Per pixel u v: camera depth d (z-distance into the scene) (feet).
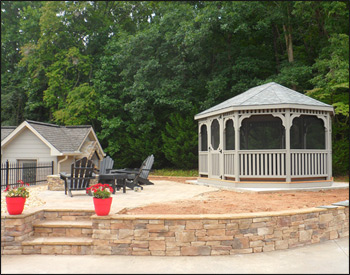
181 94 74.13
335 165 59.57
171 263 18.38
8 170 43.78
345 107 55.88
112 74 82.07
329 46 65.26
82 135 58.54
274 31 82.99
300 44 84.07
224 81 70.44
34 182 46.21
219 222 20.12
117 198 31.63
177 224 20.04
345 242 22.91
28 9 85.76
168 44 76.23
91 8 85.15
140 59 77.66
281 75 66.95
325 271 16.85
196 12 76.84
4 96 88.69
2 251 20.36
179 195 34.19
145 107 74.02
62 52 83.10
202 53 77.82
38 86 88.22
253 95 41.70
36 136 51.34
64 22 84.28
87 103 78.33
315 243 22.62
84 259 19.25
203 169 48.88
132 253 20.10
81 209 23.65
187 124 71.05
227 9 68.80
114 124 77.25
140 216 20.27
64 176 33.65
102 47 86.94
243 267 17.60
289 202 29.43
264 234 20.76
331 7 64.44
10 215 20.70
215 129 50.75
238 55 78.89
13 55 93.91
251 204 28.14
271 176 38.91
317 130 59.00
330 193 36.70
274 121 47.80
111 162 42.68
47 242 20.43
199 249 19.98
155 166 78.54
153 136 79.25
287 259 19.01
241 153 39.83
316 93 60.49
